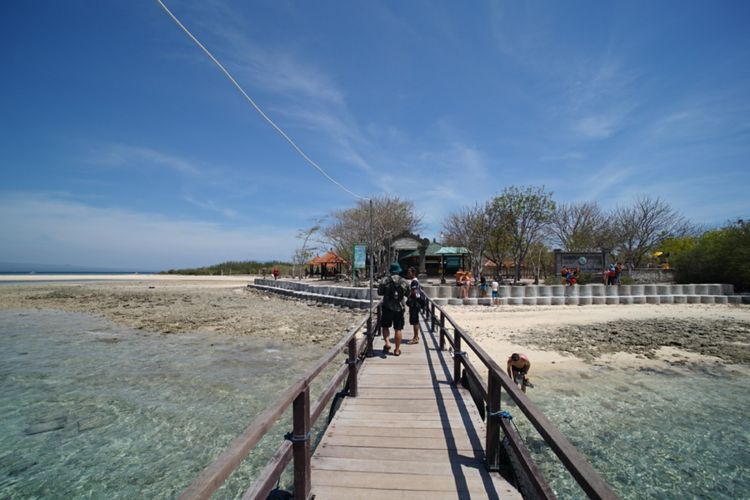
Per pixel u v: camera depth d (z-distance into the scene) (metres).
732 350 11.57
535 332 14.02
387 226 37.19
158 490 5.00
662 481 5.28
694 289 22.39
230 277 65.62
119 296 29.27
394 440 4.26
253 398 8.05
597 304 21.50
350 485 3.36
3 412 7.35
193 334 14.66
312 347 12.57
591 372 9.64
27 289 35.62
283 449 2.78
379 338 10.54
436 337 10.69
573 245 39.38
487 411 3.60
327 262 45.22
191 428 6.70
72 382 9.05
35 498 4.88
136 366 10.35
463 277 22.86
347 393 5.96
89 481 5.20
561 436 1.92
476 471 3.58
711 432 6.61
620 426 6.85
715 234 27.12
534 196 30.50
